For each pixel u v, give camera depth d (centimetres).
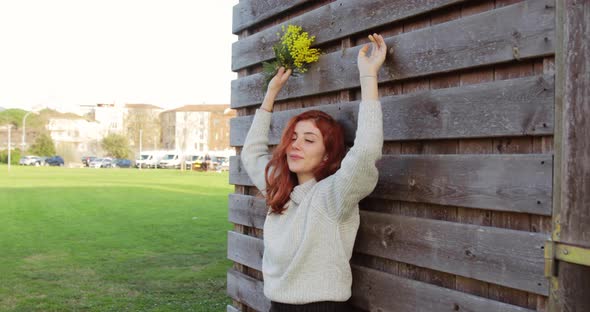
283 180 251
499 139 207
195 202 1648
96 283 658
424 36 233
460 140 223
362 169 222
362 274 271
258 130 298
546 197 185
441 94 226
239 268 385
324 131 247
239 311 380
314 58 297
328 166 248
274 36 336
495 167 204
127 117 8844
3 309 548
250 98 362
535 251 189
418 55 236
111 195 1866
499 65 206
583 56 158
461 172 218
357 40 277
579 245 159
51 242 929
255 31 368
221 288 636
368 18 263
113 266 749
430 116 232
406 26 248
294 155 249
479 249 210
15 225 1122
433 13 234
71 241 940
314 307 234
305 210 241
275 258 246
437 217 234
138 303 574
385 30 259
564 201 164
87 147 8294
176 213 1356
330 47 296
